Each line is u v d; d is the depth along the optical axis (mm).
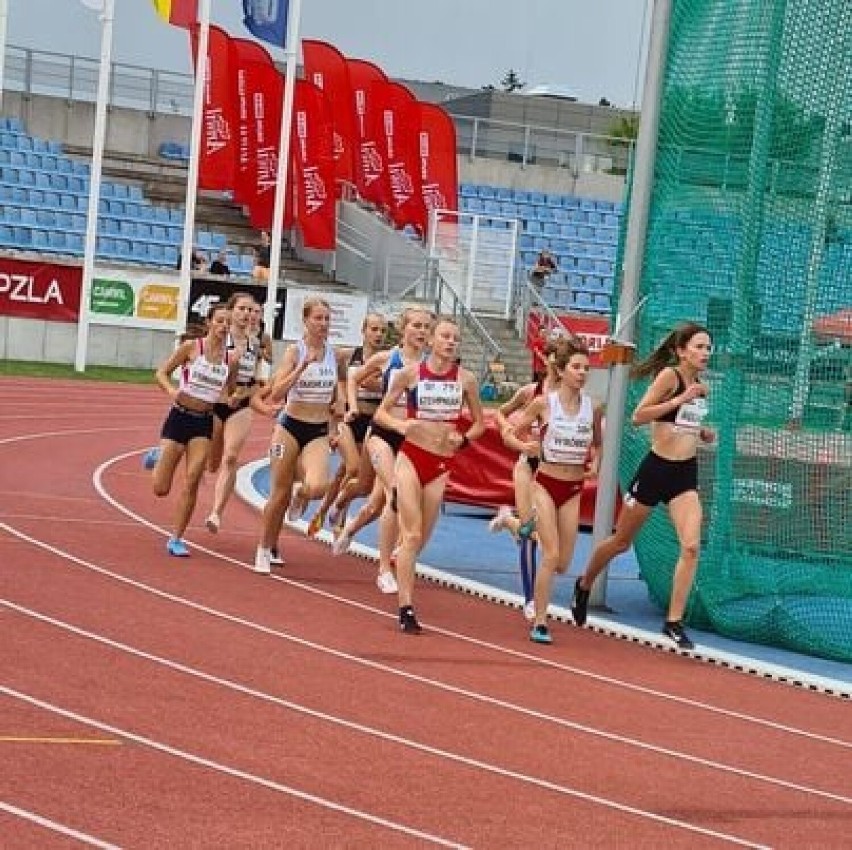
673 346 14516
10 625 12461
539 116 74625
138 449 27406
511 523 15438
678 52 16438
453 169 51750
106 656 11750
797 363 16062
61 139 53094
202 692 10961
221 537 18703
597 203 57625
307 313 16031
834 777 10617
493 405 41406
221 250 46000
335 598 15414
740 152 15680
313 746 9852
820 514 16078
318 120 46812
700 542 15594
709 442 14797
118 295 40938
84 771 8750
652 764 10398
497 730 10844
